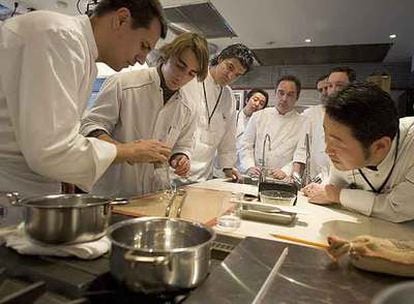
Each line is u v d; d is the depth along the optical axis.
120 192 1.59
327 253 0.77
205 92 2.20
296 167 2.54
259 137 2.98
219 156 2.52
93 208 0.70
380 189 1.29
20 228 0.76
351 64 6.14
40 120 0.84
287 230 1.02
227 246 0.81
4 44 0.90
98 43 1.08
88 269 0.63
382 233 1.04
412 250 0.70
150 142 1.14
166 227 0.71
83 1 3.51
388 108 0.96
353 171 1.34
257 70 6.59
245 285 0.58
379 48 5.20
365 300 0.56
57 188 1.12
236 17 3.95
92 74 1.08
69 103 0.89
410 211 1.13
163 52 1.54
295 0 3.47
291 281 0.62
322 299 0.56
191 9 3.65
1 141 0.99
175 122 1.69
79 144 0.91
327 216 1.22
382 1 3.47
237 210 1.17
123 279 0.54
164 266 0.52
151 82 1.58
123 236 0.65
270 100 6.37
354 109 0.94
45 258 0.67
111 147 0.99
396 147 1.14
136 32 1.07
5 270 0.62
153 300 0.56
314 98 6.24
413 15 3.82
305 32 4.52
